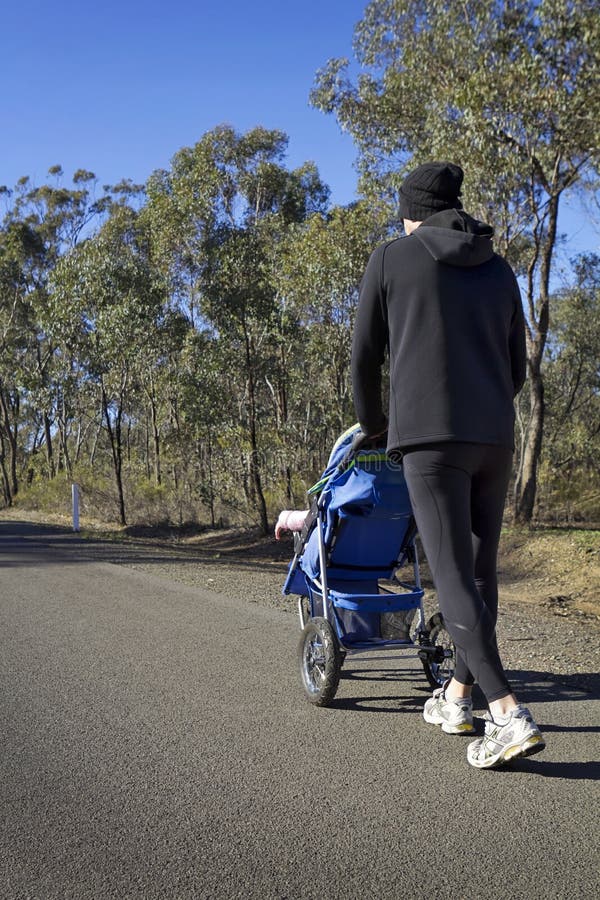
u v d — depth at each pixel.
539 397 17.39
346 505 3.99
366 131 18.48
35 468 40.78
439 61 15.03
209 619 6.47
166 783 3.12
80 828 2.75
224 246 19.48
